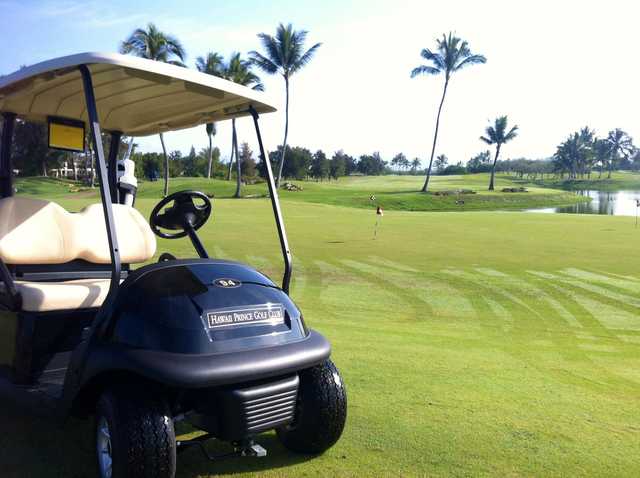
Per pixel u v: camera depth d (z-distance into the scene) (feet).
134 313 9.64
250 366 9.10
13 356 11.96
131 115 15.30
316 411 10.57
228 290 10.25
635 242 56.59
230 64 180.75
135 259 15.62
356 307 27.12
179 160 310.04
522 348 21.03
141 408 8.91
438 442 12.24
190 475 10.44
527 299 29.94
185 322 9.39
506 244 54.08
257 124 12.98
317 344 10.36
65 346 12.16
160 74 10.76
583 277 36.19
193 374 8.63
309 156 373.61
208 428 9.47
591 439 12.77
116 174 17.11
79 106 14.67
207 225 64.75
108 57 10.21
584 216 102.73
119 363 8.96
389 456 11.45
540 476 10.87
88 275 14.97
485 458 11.55
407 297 29.78
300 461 11.09
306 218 83.97
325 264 39.42
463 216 98.84
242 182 251.39
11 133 15.08
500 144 293.43
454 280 34.60
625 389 16.60
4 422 12.67
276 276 34.35
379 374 16.93
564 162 579.07
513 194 255.70
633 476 10.99
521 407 14.73
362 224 75.20
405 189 259.19
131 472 8.61
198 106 13.80
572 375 17.87
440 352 19.89
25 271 14.10
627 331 23.98
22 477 10.22
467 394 15.55
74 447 11.51
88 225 14.93
